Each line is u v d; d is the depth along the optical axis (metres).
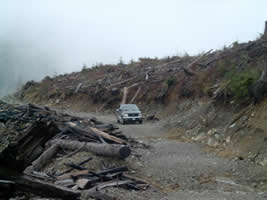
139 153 12.27
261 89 13.55
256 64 17.95
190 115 18.97
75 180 8.11
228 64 21.39
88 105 32.53
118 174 8.77
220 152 12.46
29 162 5.16
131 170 9.78
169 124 19.89
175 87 25.08
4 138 13.23
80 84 37.41
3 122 15.92
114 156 10.08
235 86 15.34
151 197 7.22
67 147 11.50
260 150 10.88
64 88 39.56
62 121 15.67
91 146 10.84
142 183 8.41
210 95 19.31
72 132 13.29
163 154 12.44
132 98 28.88
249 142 11.85
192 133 16.36
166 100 24.97
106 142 12.24
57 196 5.08
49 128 5.56
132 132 18.61
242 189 8.07
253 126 12.48
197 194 7.61
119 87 32.12
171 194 7.64
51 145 11.69
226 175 9.46
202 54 29.30
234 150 12.10
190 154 12.42
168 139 16.23
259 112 12.92
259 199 7.13
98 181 8.20
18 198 4.62
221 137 13.87
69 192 5.21
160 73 30.41
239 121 13.66
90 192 6.87
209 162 11.00
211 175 9.46
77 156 10.36
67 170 9.08
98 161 9.80
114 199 6.62
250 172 9.55
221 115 15.62
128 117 22.12
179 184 8.60
